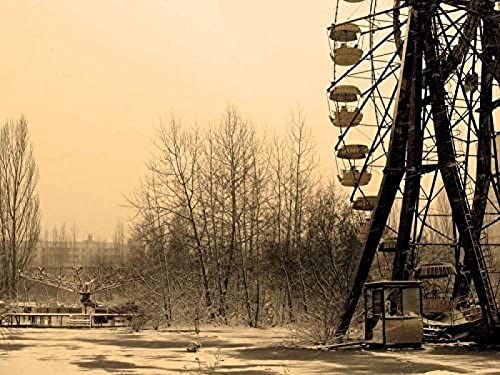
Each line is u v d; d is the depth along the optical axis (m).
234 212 45.56
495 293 27.12
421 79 25.38
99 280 48.44
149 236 46.97
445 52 25.98
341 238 42.66
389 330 22.55
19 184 58.56
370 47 30.89
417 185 25.70
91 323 38.97
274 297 42.91
